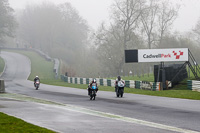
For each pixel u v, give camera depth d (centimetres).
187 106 3253
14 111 2834
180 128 2030
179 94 4762
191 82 5431
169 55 5988
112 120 2350
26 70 13725
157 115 2614
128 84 6800
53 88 6675
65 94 4994
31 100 3941
